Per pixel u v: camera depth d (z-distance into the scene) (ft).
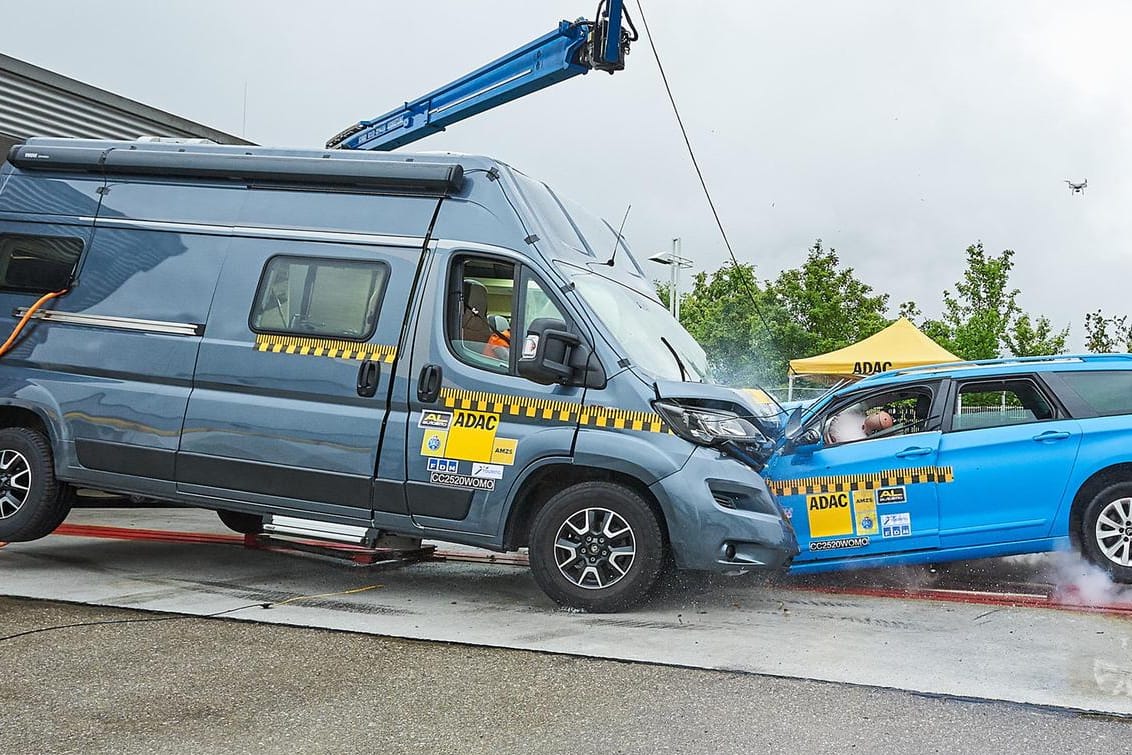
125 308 22.17
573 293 19.74
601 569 19.31
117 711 12.38
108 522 31.71
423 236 20.67
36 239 23.21
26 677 13.70
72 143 23.62
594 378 19.33
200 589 20.71
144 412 21.59
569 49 33.63
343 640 16.35
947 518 21.84
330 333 20.75
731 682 14.24
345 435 20.30
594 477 19.86
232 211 22.02
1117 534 21.18
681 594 21.25
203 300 21.67
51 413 22.18
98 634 16.20
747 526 18.79
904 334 51.47
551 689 13.75
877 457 22.33
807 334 94.17
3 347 22.81
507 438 19.52
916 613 19.76
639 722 12.35
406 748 11.29
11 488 22.65
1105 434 21.50
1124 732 12.19
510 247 20.20
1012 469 21.70
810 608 20.26
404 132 39.60
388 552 22.36
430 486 19.84
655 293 24.79
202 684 13.64
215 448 21.07
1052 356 23.07
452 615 18.86
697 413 19.20
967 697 13.58
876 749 11.46
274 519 22.07
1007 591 22.17
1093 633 17.98
